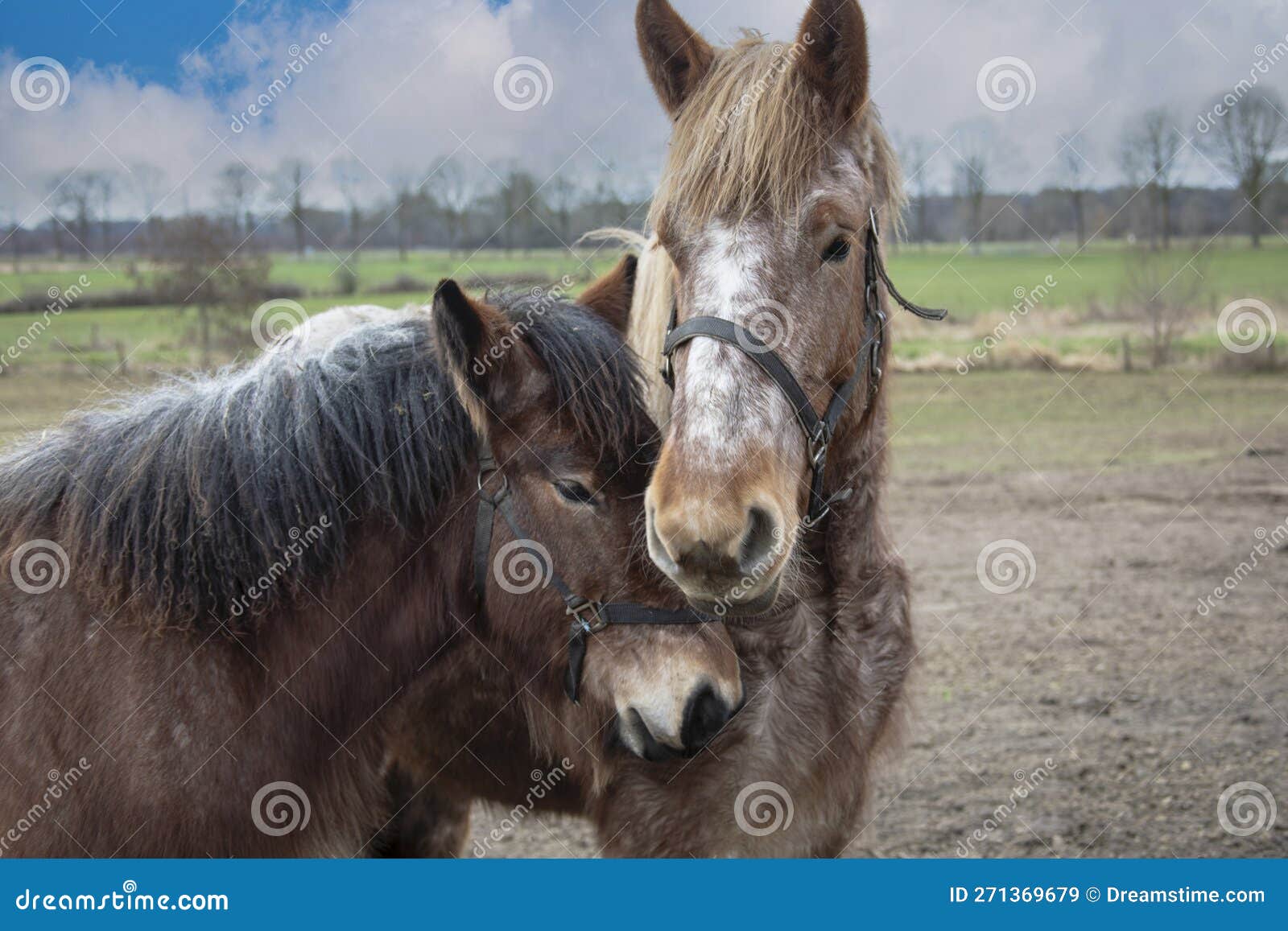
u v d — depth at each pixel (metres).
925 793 4.85
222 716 2.67
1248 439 13.11
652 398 3.11
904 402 15.98
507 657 3.02
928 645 6.79
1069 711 5.69
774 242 2.54
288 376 2.95
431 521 2.93
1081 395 15.84
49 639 2.69
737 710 2.82
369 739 2.99
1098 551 8.92
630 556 2.78
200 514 2.71
